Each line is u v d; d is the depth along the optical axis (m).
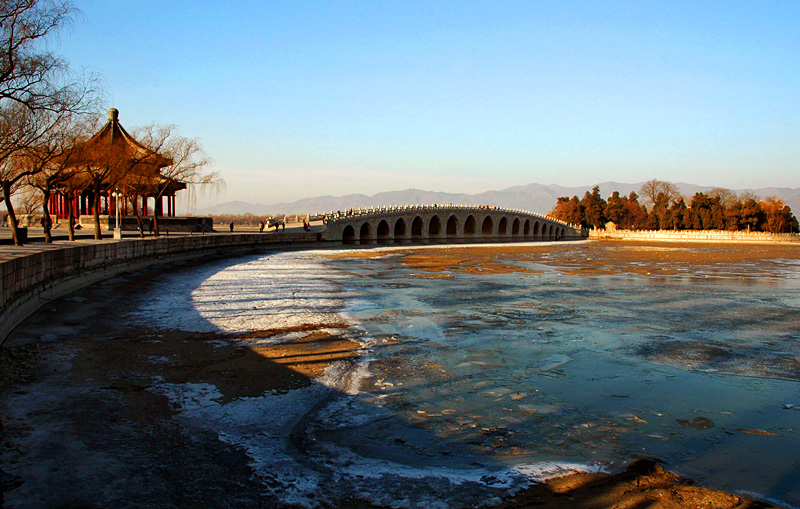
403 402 13.03
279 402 12.79
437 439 10.92
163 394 12.94
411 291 32.91
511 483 9.05
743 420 12.18
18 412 11.28
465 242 123.94
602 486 8.99
